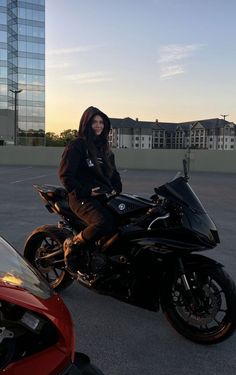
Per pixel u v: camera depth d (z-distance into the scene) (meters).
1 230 8.19
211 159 28.45
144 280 3.86
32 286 2.31
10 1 73.69
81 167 4.32
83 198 4.17
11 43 74.88
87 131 4.33
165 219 3.73
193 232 3.64
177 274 3.81
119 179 4.68
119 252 3.96
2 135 72.62
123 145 120.38
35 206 11.37
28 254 4.97
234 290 3.62
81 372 2.24
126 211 3.93
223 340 3.69
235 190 15.91
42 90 80.19
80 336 3.91
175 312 3.90
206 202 12.58
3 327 2.00
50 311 2.16
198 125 118.75
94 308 4.53
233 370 3.41
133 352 3.65
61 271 4.87
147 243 3.78
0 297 2.01
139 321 4.25
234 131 114.94
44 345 2.10
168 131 124.88
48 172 24.56
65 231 4.73
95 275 4.10
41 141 80.50
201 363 3.50
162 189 3.79
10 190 15.12
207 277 3.75
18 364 1.98
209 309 3.71
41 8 78.88
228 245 7.25
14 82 76.44
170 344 3.80
